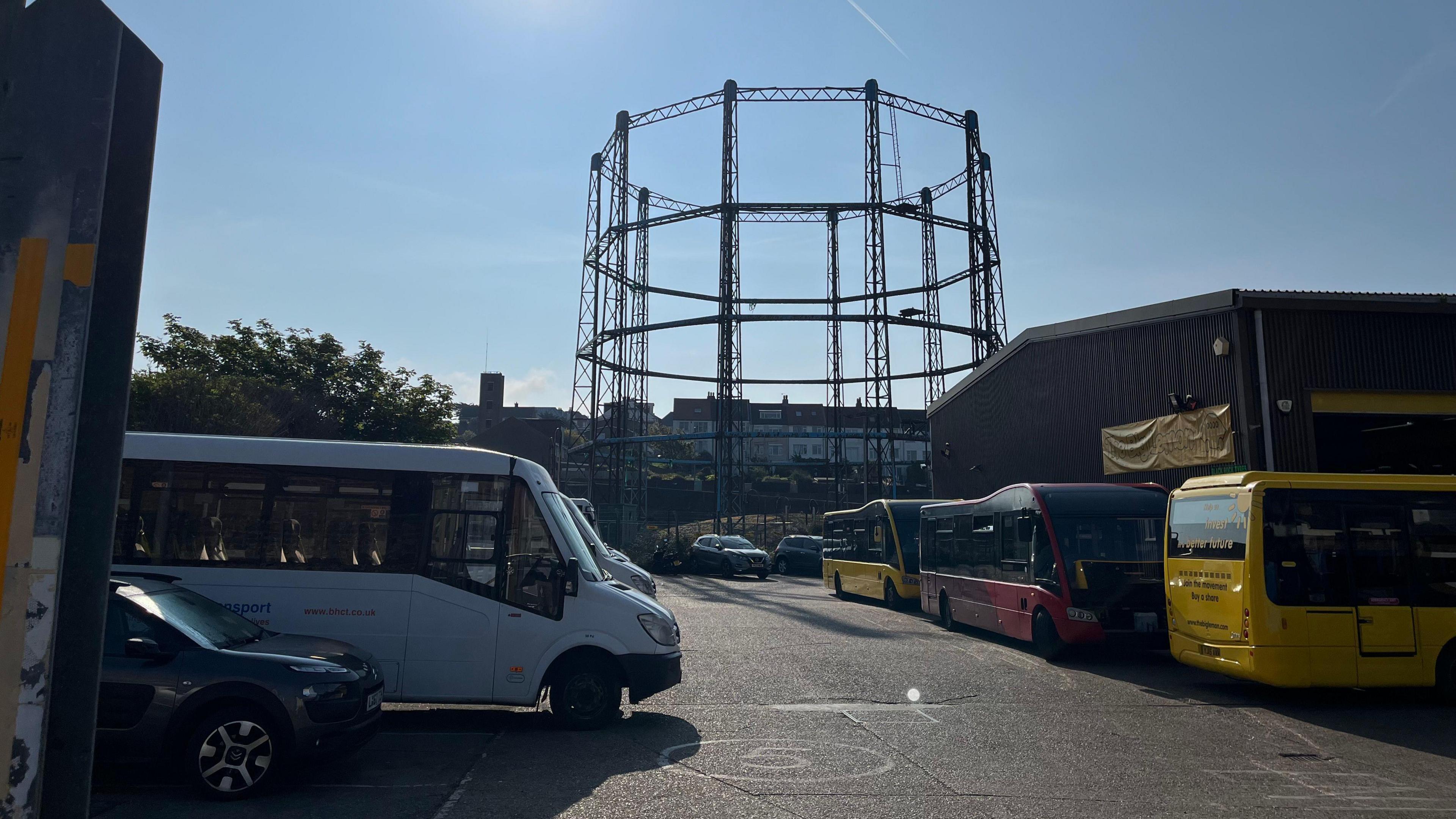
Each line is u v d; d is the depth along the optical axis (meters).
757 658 14.01
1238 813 6.29
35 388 2.29
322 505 9.34
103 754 6.49
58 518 2.27
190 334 35.38
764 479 78.38
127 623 6.88
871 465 59.09
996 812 6.24
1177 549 12.27
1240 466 17.88
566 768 7.43
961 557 18.23
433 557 9.24
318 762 6.79
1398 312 18.03
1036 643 14.38
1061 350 24.00
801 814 6.16
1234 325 18.23
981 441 29.59
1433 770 7.63
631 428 58.62
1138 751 8.22
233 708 6.61
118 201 2.54
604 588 9.32
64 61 2.43
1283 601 10.57
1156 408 20.28
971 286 51.09
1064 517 14.27
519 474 9.50
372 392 39.12
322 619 9.11
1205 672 13.30
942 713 9.93
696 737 8.69
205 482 9.30
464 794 6.61
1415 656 10.54
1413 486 10.99
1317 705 10.72
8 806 2.18
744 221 49.59
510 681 9.04
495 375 98.50
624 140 51.38
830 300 50.62
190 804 6.33
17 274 2.34
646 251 54.31
